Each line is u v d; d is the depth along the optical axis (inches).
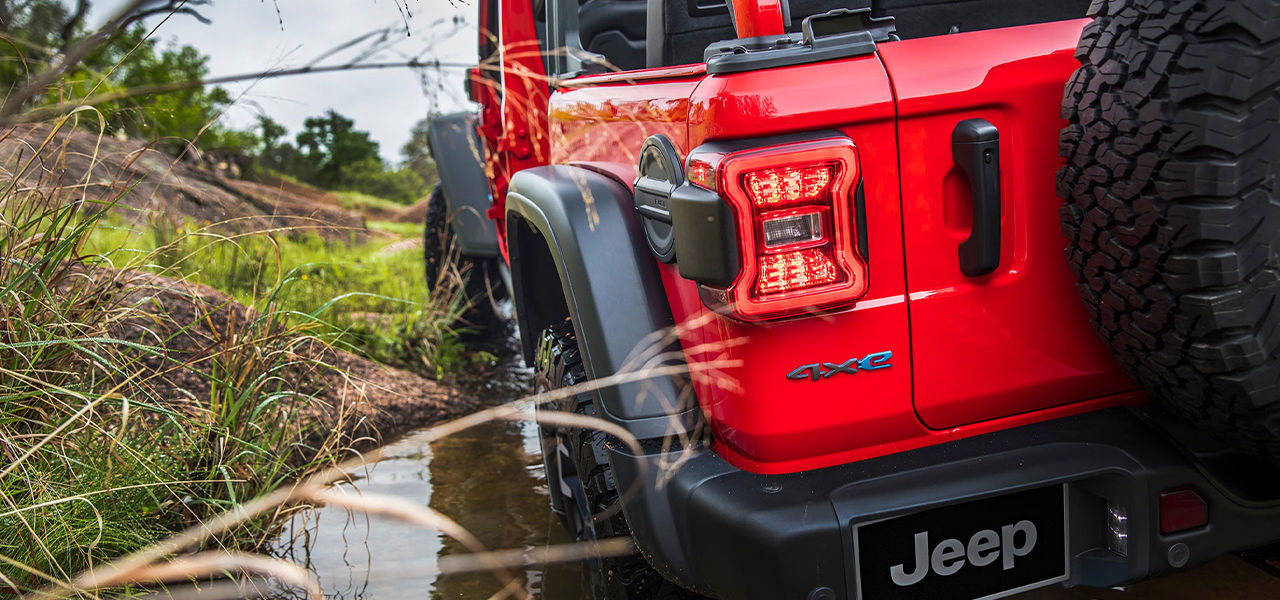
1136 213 55.1
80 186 91.3
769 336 60.8
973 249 62.7
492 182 147.3
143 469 86.4
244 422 99.2
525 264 97.7
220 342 102.7
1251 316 52.9
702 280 59.6
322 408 118.0
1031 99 63.1
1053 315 66.2
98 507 82.1
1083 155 58.1
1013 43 63.5
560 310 99.8
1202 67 51.1
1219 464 63.8
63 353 87.4
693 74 65.0
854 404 63.2
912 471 62.6
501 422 139.3
